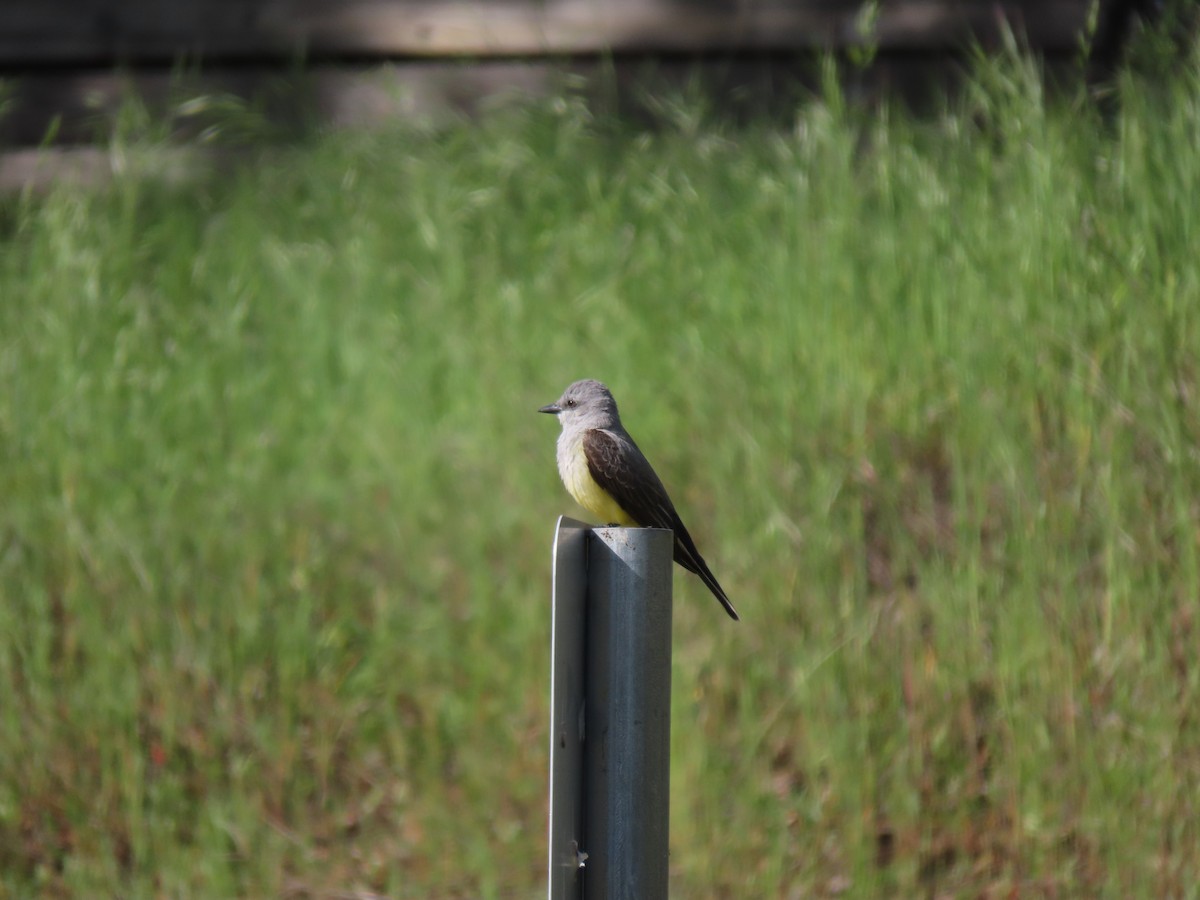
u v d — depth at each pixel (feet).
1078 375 34.94
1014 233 38.63
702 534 37.06
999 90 43.68
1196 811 30.30
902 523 35.83
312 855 35.06
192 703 37.09
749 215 44.93
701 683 34.76
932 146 44.42
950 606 33.42
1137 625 31.91
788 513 36.22
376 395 42.55
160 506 39.60
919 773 32.68
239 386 43.27
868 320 38.58
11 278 48.19
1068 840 31.32
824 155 43.80
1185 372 34.53
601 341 42.37
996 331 36.86
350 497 40.65
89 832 35.19
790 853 32.45
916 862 31.71
